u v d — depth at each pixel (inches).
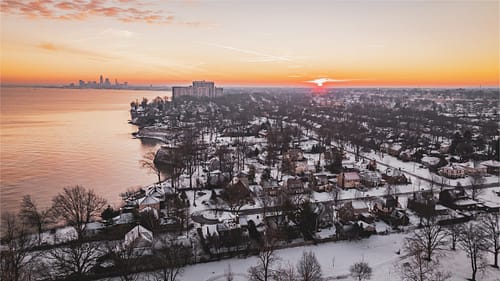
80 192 4813.0
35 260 3250.5
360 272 3078.2
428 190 5497.1
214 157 7470.5
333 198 5349.4
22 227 4013.3
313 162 7568.9
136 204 4763.8
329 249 3683.6
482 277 3142.2
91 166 7229.3
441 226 3934.5
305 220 3964.1
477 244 3319.4
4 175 6466.5
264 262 3115.2
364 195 5506.9
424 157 7632.9
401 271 3253.0
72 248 3171.8
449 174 6471.5
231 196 4894.2
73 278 3056.1
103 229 4045.3
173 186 5762.8
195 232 4077.3
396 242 3858.3
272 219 4303.6
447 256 3523.6
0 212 4771.2
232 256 3494.1
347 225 4092.0
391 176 6092.5
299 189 5447.8
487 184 6102.4
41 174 6594.5
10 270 2893.7
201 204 5059.1
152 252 3356.3
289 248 3695.9
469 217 4485.7
